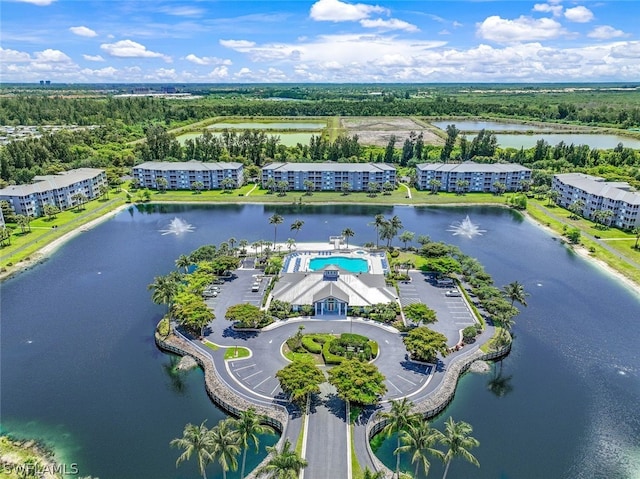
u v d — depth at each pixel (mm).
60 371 123250
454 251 181500
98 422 105250
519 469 92500
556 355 130250
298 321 143625
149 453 96625
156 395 114750
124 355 130625
